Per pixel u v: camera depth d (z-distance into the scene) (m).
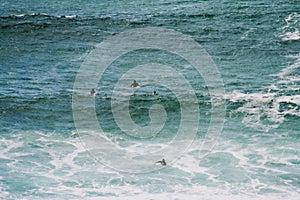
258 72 92.19
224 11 126.38
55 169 62.62
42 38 111.31
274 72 92.06
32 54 102.50
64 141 70.06
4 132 72.31
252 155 65.88
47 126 74.62
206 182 60.06
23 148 67.81
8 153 66.31
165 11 127.62
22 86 87.69
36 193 57.66
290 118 75.62
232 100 81.62
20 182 59.72
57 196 57.09
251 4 131.12
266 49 102.88
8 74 92.75
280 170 62.34
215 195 57.38
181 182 60.06
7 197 56.97
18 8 132.38
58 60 99.31
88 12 128.50
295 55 99.81
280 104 80.00
